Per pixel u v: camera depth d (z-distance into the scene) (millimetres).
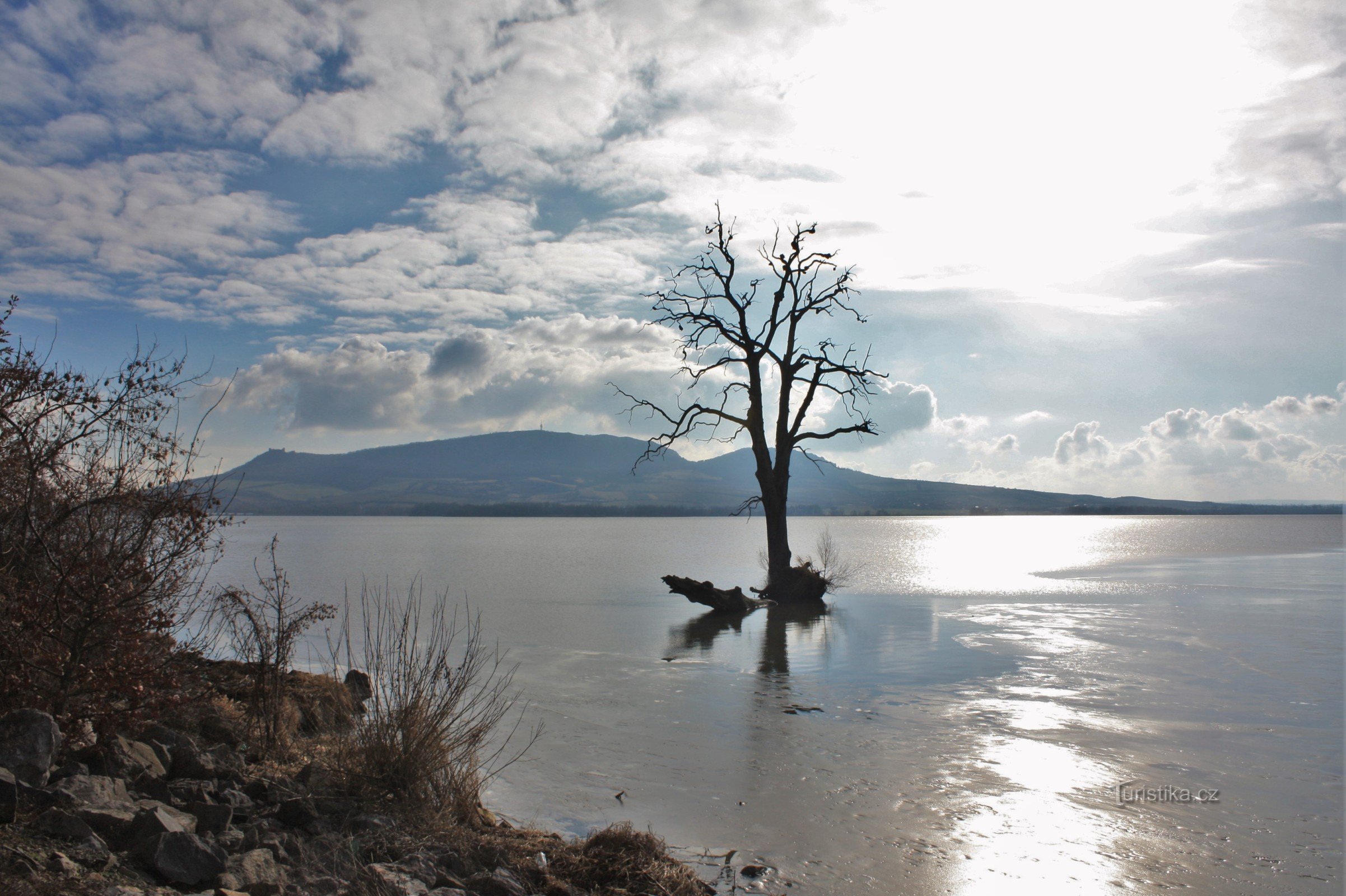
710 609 26328
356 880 5430
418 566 46781
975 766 9398
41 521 7074
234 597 8875
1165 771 9164
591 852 6527
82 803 5344
